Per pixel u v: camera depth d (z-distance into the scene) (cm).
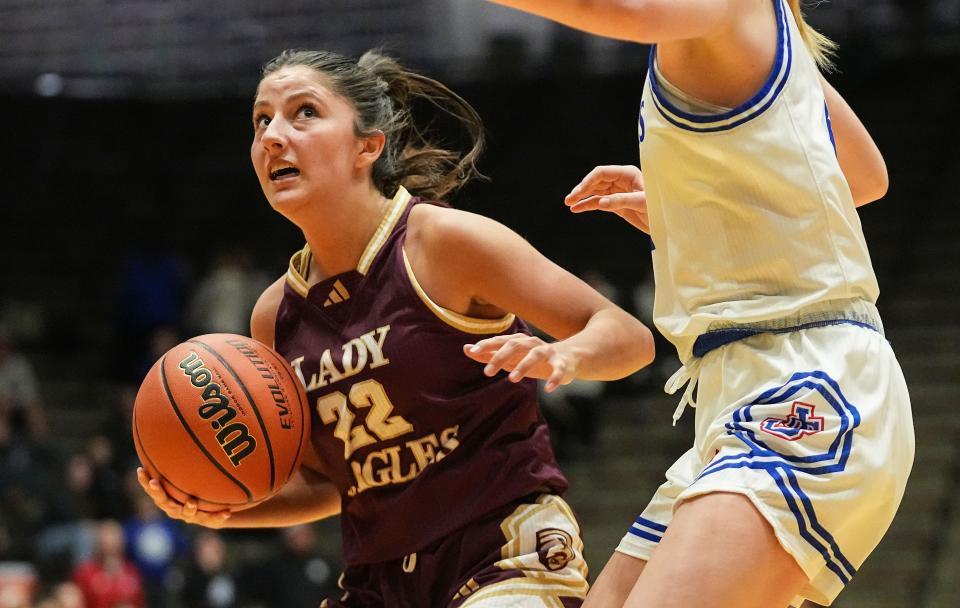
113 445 1151
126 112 1673
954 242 1391
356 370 320
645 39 249
